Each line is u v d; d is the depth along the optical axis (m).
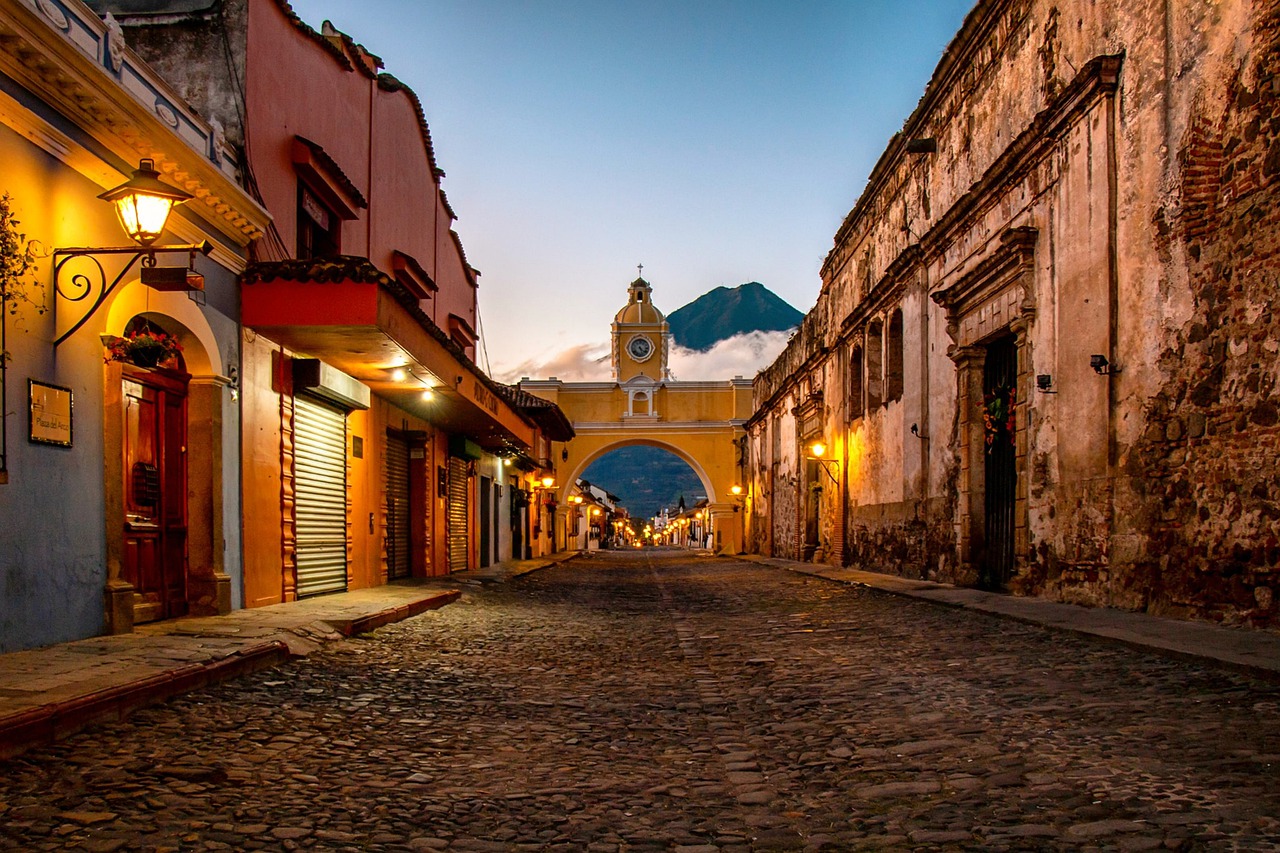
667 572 24.59
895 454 18.03
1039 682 5.84
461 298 22.39
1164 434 8.62
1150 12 8.94
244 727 4.67
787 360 32.25
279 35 10.89
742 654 7.70
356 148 13.98
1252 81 7.48
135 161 7.33
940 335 15.34
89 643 6.38
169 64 9.88
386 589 13.61
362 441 13.95
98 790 3.53
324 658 7.04
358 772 3.99
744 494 44.50
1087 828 3.11
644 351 49.12
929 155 16.27
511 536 30.16
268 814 3.36
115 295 7.06
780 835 3.21
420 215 18.08
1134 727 4.49
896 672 6.50
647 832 3.26
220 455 8.84
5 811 3.24
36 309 6.14
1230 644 6.42
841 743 4.50
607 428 47.19
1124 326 9.34
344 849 3.04
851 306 22.44
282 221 10.90
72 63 6.26
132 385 7.80
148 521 8.03
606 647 8.26
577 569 26.84
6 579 5.82
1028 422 11.59
